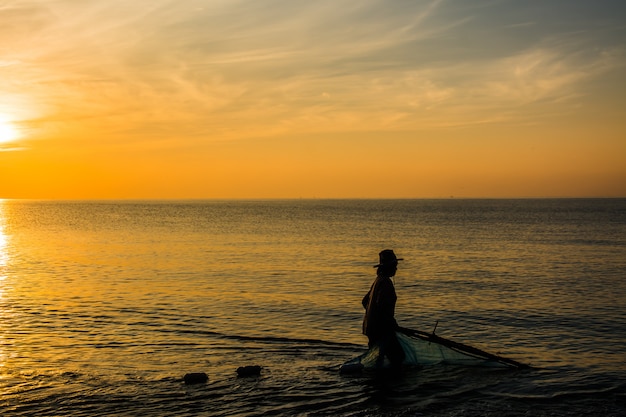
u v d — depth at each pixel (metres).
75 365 10.81
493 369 10.84
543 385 9.91
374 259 33.41
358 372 10.50
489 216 125.81
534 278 25.05
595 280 24.45
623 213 146.38
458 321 15.79
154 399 8.98
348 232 63.53
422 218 112.94
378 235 58.12
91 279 23.98
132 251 38.62
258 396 9.20
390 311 10.78
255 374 10.33
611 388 9.76
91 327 14.36
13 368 10.59
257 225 80.62
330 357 11.62
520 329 14.74
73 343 12.62
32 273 26.12
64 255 35.56
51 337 13.20
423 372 10.59
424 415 8.50
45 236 55.28
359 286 22.28
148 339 13.09
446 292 20.97
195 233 60.47
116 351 11.93
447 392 9.51
